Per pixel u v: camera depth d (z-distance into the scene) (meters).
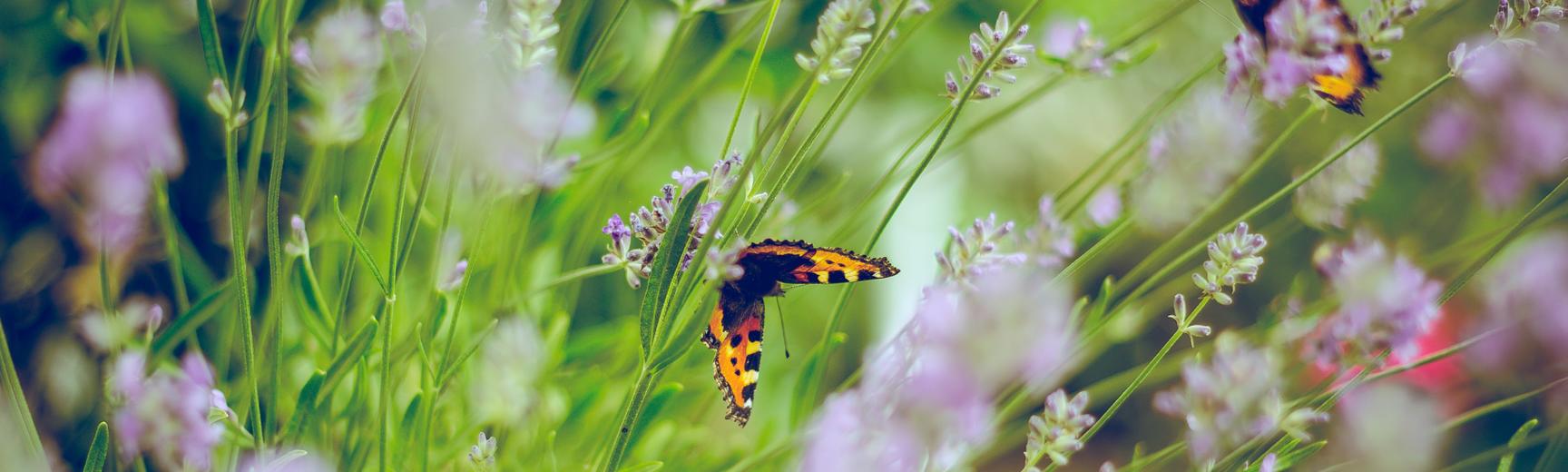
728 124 0.65
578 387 0.57
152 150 0.44
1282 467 0.50
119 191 0.44
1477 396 0.56
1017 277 0.42
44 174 0.44
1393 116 0.49
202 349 0.55
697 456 0.57
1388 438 0.46
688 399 0.58
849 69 0.48
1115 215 0.53
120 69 0.53
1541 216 0.50
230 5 0.58
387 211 0.56
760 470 0.53
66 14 0.55
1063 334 0.42
